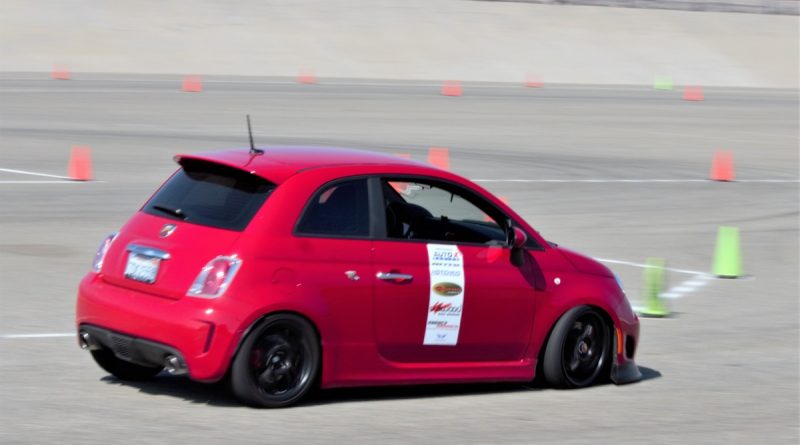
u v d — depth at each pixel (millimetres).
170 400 22188
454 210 23828
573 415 22688
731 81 197250
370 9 191750
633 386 25672
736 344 31156
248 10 180500
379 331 22328
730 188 70562
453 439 20359
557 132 99000
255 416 21141
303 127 92125
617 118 114500
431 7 198750
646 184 69812
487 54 185250
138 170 65250
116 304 21609
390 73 168750
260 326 20906
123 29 164750
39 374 24062
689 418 22859
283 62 165000
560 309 24453
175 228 21859
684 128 109000
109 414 20953
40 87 113875
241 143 79625
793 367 28469
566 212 56938
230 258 20906
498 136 93250
